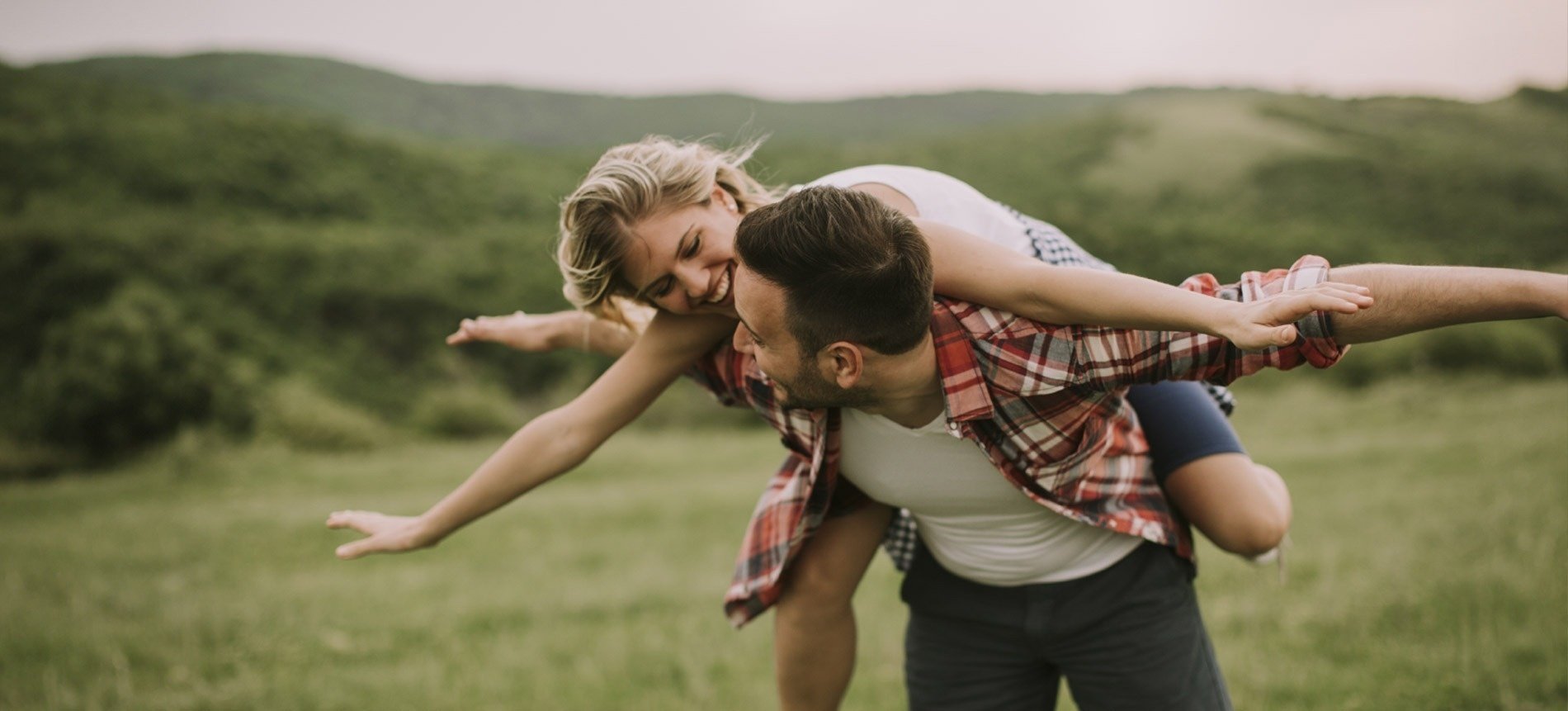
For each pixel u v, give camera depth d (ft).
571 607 19.06
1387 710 10.75
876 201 5.58
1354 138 167.84
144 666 15.81
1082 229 132.46
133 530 32.76
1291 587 15.89
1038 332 5.83
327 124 167.43
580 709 13.20
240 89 270.67
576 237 6.46
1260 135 181.88
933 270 5.87
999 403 6.03
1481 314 4.90
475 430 78.54
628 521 30.30
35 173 130.93
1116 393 6.37
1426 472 27.84
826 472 6.84
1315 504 24.54
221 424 77.15
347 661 16.08
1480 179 93.97
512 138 293.43
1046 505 6.43
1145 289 5.37
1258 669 12.22
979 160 195.42
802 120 338.75
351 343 108.78
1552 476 23.89
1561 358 64.18
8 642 16.99
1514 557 15.67
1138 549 6.90
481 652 16.19
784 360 5.75
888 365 5.69
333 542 28.94
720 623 17.07
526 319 8.60
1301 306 4.74
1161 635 6.86
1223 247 124.26
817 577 7.56
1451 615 13.41
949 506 6.81
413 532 7.26
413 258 123.85
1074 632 6.95
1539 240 75.72
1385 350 62.39
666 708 12.95
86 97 154.92
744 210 6.96
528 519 31.19
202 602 20.61
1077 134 204.03
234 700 13.98
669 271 6.39
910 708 7.86
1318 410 52.90
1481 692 10.78
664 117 321.93
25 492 52.24
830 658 7.83
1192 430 7.08
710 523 29.43
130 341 80.79
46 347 87.66
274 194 144.56
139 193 133.90
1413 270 5.07
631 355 7.11
